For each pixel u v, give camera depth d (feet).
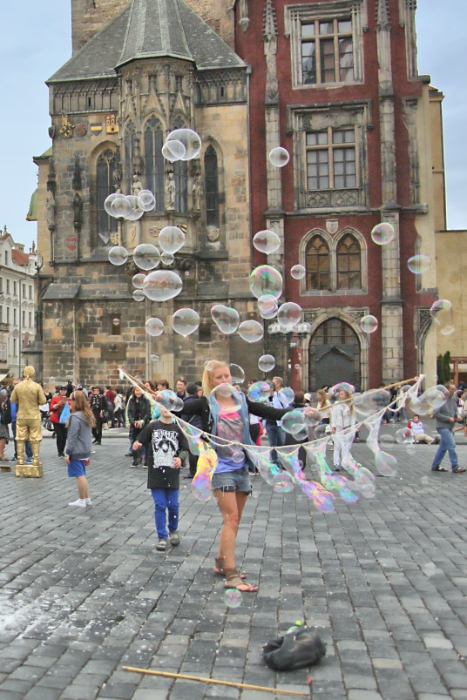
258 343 125.39
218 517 41.04
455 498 48.08
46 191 147.02
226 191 129.18
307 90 130.21
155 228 123.34
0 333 314.35
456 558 31.04
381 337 126.82
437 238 163.02
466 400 96.84
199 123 130.11
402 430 91.61
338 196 129.29
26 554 31.48
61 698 17.26
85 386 128.36
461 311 161.58
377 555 31.65
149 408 71.87
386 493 50.44
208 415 27.48
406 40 128.16
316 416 39.50
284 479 42.55
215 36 133.69
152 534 36.14
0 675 18.54
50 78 131.75
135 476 59.16
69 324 127.85
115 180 129.29
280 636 21.01
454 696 17.43
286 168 129.90
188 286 127.44
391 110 127.13
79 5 149.69
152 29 126.00
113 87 130.62
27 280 349.82
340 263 129.49
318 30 131.03
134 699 17.30
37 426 59.31
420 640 21.12
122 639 21.24
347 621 22.82
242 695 17.53
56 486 53.42
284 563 30.22
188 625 22.43
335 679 18.43
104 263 129.80
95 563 30.07
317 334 129.80
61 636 21.45
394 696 17.44
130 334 127.85
